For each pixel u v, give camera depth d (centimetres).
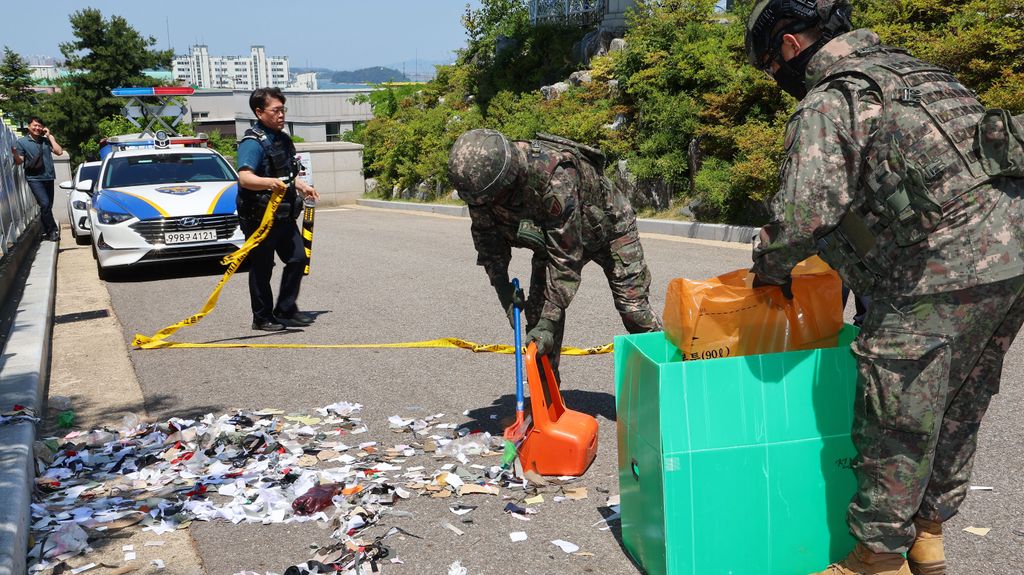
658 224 1220
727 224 1140
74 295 888
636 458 274
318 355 606
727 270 888
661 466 249
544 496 350
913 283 216
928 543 253
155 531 323
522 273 934
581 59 1878
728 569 256
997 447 381
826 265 283
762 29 241
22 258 1088
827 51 232
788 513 257
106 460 399
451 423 446
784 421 252
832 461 257
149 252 959
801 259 232
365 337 662
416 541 313
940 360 216
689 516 251
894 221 214
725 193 1137
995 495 333
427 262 1053
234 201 1011
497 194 339
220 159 1166
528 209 349
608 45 1772
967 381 239
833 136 217
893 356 220
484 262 402
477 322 705
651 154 1333
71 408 490
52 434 441
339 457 396
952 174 210
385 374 550
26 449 363
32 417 415
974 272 210
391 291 862
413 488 360
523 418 365
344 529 321
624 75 1451
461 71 2236
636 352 269
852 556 247
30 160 1265
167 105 2347
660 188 1313
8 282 860
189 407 488
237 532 324
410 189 1998
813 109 221
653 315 409
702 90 1320
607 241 397
